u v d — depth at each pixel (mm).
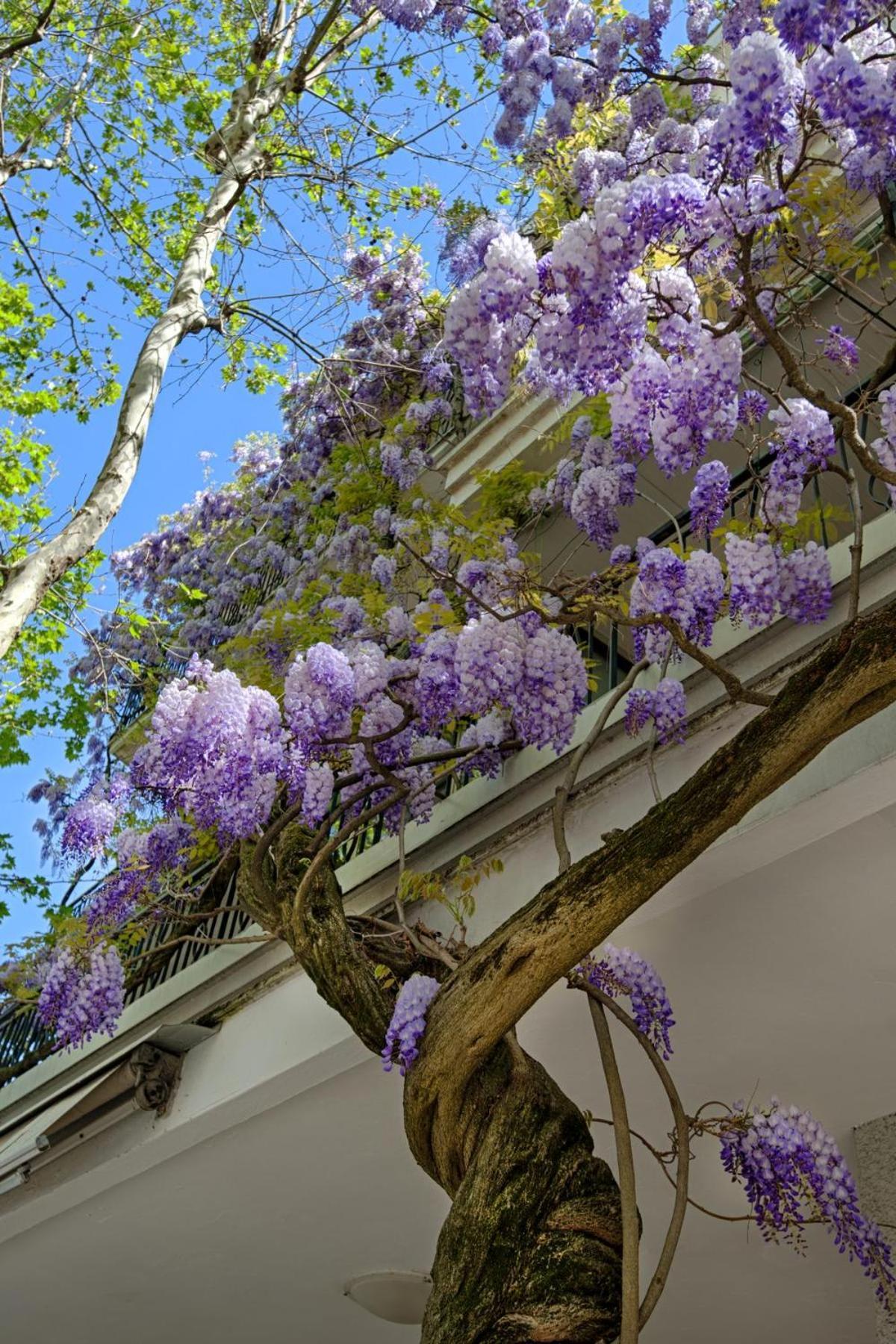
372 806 4988
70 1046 6645
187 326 6684
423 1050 3670
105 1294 7195
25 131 7902
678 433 3777
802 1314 6422
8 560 6840
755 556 4195
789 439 4270
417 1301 6703
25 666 8758
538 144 6664
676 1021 5094
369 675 4695
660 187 3250
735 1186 5617
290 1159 5961
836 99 3117
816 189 4141
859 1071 5215
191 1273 6895
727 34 5191
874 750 3984
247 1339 7551
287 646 6312
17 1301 7406
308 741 4539
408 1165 5895
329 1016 5457
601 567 8242
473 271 5996
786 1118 3793
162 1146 5941
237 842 5449
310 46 7660
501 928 3613
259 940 5375
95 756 9141
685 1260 6102
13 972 7836
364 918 4664
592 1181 3512
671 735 4496
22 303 8414
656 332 4109
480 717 5078
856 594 3773
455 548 5352
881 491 5633
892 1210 5184
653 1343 6887
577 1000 4953
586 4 6406
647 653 4617
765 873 4426
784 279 4477
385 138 7641
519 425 8406
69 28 7910
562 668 4285
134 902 5883
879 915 4547
